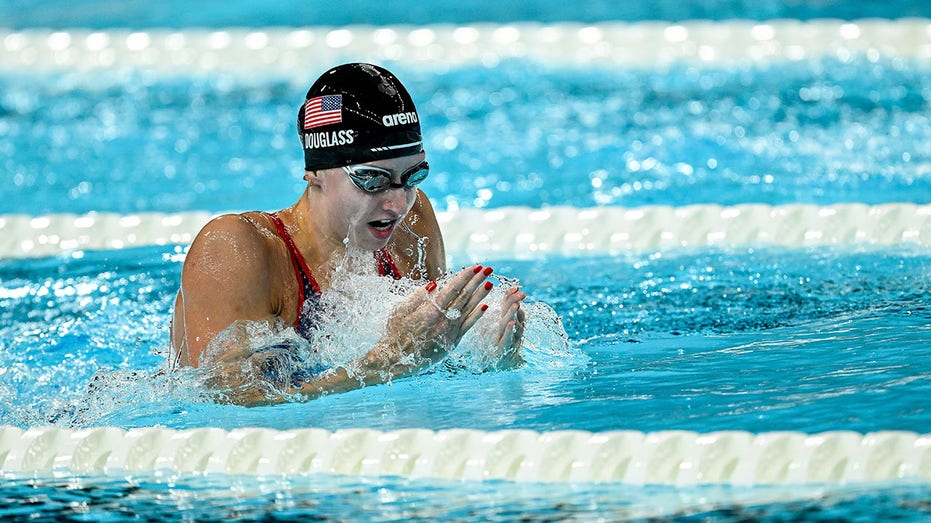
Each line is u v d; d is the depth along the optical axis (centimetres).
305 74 2867
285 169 2066
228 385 938
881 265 1393
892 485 736
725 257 1493
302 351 963
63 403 1014
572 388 955
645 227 1630
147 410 950
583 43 2952
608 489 770
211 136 2336
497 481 800
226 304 928
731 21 3031
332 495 787
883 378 923
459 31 3055
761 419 841
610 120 2341
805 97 2422
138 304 1329
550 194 1855
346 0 3619
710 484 764
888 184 1791
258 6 3575
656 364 1021
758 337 1099
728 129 2211
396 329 951
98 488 823
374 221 941
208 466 854
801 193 1770
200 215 1725
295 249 973
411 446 841
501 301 1045
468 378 996
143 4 3675
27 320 1280
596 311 1248
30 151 2241
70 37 3131
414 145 932
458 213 1714
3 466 874
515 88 2656
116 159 2172
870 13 3039
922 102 2330
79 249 1636
